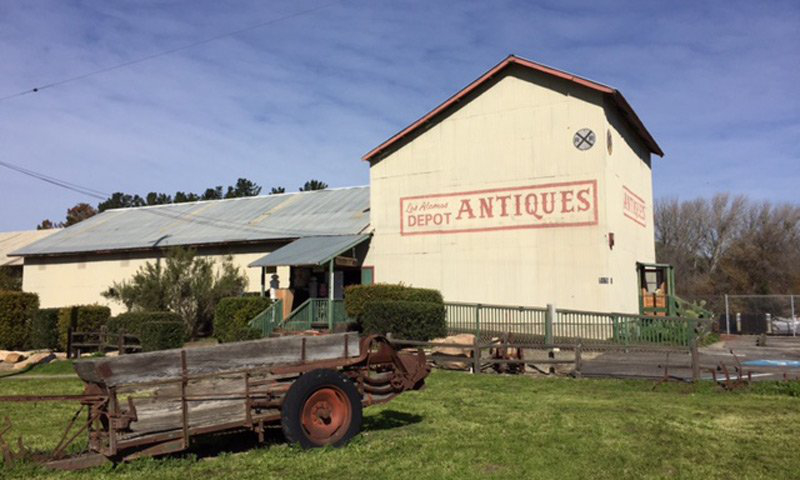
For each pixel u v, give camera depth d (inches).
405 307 810.8
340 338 343.6
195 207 1553.9
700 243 2623.0
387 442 331.3
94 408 286.8
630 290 1058.7
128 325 837.2
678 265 2539.4
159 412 296.8
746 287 2219.5
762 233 2338.8
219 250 1270.9
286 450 310.3
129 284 1065.5
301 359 330.6
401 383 365.7
